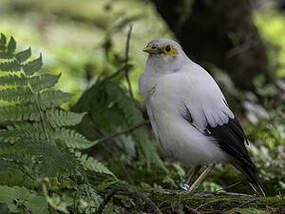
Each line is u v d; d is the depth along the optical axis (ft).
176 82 29.27
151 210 24.14
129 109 33.55
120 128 35.01
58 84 45.24
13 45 23.27
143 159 35.99
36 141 21.48
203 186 31.58
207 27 48.06
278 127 40.47
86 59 59.77
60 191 24.41
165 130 29.68
